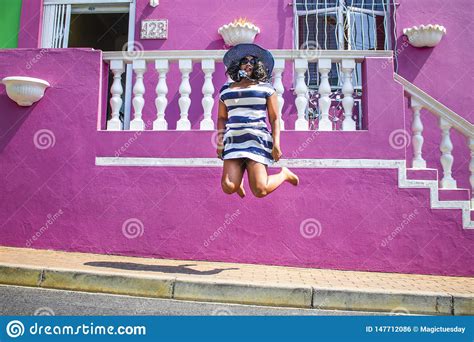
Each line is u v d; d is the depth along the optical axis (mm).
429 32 7699
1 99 5777
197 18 8188
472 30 7992
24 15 8328
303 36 8195
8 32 8305
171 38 8172
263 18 8141
